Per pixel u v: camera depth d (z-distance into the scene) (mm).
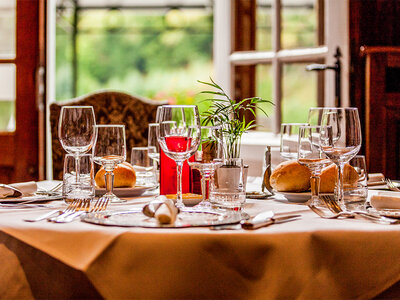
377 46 2568
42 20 3064
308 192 1271
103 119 2547
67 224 910
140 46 10688
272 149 1433
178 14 9367
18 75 3051
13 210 1120
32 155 3061
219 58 3100
